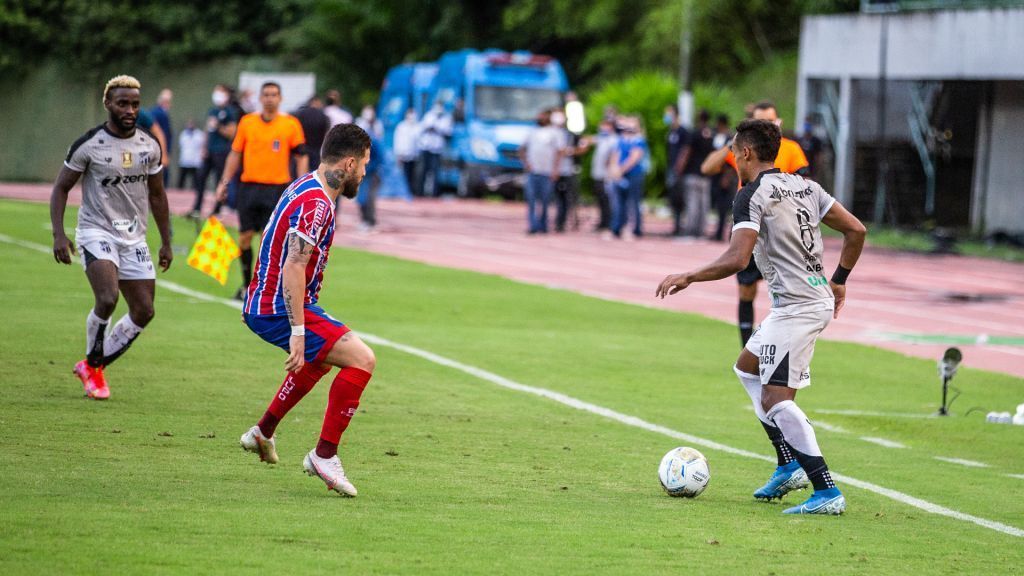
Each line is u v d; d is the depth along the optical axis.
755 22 115.19
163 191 22.98
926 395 28.77
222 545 13.55
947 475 20.81
